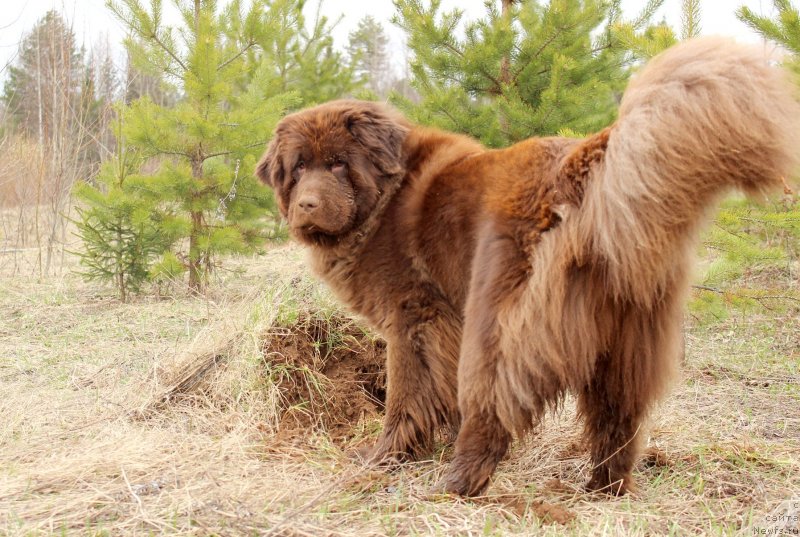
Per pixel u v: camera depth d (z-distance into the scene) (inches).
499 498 136.7
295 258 465.4
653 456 161.5
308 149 162.1
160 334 286.7
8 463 157.1
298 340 207.8
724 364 240.5
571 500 137.4
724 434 176.4
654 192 109.3
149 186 357.7
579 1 315.9
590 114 340.5
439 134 169.9
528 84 317.7
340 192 159.0
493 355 127.6
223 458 158.7
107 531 117.0
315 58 570.3
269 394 192.4
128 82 489.1
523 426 129.5
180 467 151.0
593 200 117.0
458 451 136.0
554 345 122.0
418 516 126.0
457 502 130.6
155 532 117.7
